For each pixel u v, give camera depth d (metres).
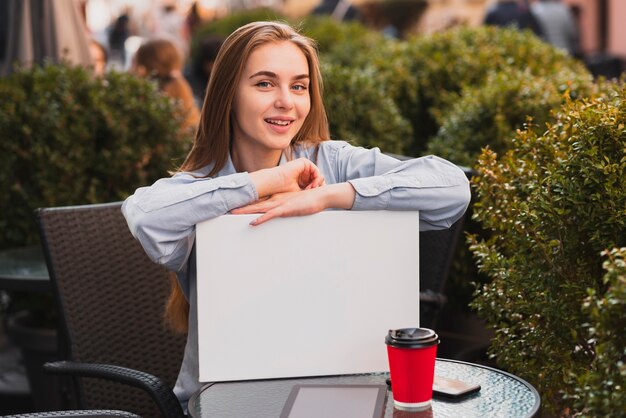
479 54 5.16
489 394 1.99
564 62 5.12
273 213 2.04
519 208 2.37
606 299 1.78
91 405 2.84
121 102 4.44
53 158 4.30
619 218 2.19
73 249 2.93
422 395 1.90
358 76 4.68
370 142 4.61
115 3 16.61
